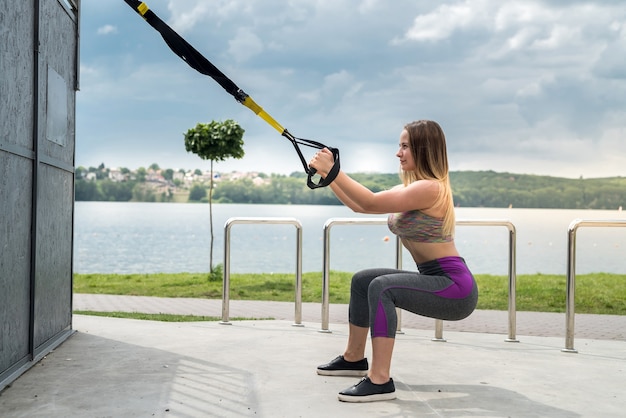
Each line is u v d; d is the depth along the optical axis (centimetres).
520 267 2020
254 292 1093
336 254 2533
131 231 3897
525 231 4225
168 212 7231
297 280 608
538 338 574
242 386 382
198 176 10388
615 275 1461
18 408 336
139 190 10650
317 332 568
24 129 400
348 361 410
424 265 375
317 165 345
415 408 347
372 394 356
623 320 796
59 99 478
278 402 352
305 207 10019
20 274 400
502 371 437
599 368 452
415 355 484
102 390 370
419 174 374
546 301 990
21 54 394
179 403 347
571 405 360
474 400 365
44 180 445
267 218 609
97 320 606
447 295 361
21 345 405
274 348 492
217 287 1147
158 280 1277
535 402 364
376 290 362
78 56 529
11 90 376
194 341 512
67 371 409
